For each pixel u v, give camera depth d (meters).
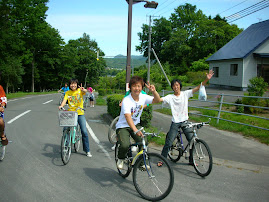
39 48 42.28
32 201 3.26
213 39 42.06
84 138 5.19
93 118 10.69
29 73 44.84
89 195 3.50
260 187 3.90
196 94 17.17
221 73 25.20
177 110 4.61
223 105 13.45
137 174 3.58
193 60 46.22
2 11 22.61
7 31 23.44
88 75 63.66
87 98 15.37
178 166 4.86
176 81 4.55
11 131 7.45
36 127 8.16
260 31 23.28
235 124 8.96
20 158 5.00
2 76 33.62
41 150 5.62
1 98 4.63
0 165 4.57
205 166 4.24
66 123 4.56
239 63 21.58
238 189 3.81
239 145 6.31
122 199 3.42
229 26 41.09
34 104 15.73
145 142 3.87
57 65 48.88
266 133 7.31
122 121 3.84
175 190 3.73
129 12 8.06
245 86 21.16
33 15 35.81
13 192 3.50
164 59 49.94
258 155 5.52
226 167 4.80
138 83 3.55
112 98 9.77
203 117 10.52
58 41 45.09
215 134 7.51
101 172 4.41
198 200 3.42
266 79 21.34
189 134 4.66
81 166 4.68
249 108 11.07
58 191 3.59
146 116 7.60
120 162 3.99
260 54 20.50
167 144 4.62
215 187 3.87
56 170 4.42
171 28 51.62
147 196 3.45
